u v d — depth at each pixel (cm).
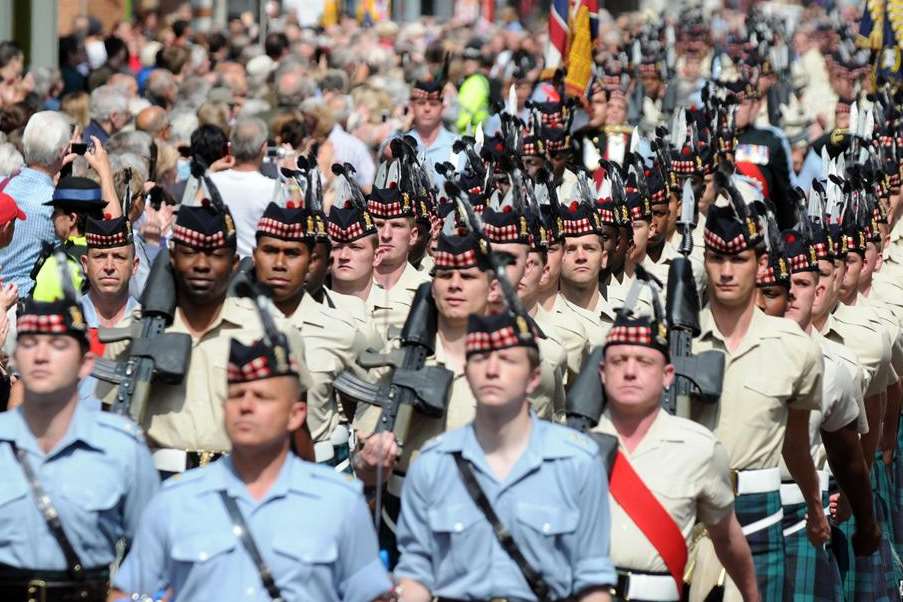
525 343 2442
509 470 2464
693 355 3066
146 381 2936
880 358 3881
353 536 2320
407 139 4022
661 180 4331
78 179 3769
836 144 5006
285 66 6266
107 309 3438
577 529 2461
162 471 2986
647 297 3825
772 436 3177
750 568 2908
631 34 8962
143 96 6694
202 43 8538
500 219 3306
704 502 2792
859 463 3588
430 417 3028
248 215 4494
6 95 5659
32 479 2442
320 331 3281
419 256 4072
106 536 2475
